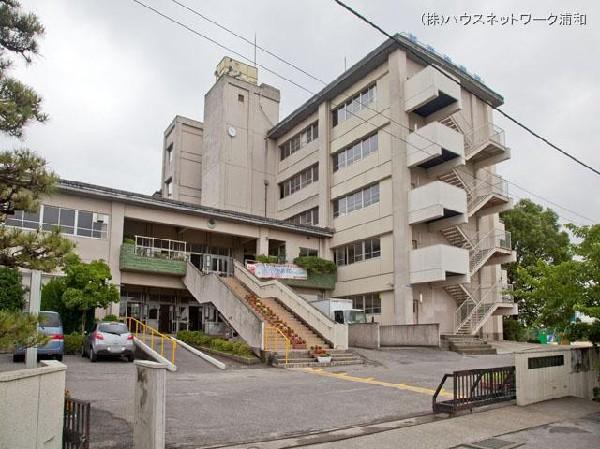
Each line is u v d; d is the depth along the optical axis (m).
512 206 33.72
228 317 24.16
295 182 42.81
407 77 32.78
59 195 26.66
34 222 25.64
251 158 43.88
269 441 8.70
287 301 26.16
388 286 31.70
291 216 42.16
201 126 50.12
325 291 36.34
